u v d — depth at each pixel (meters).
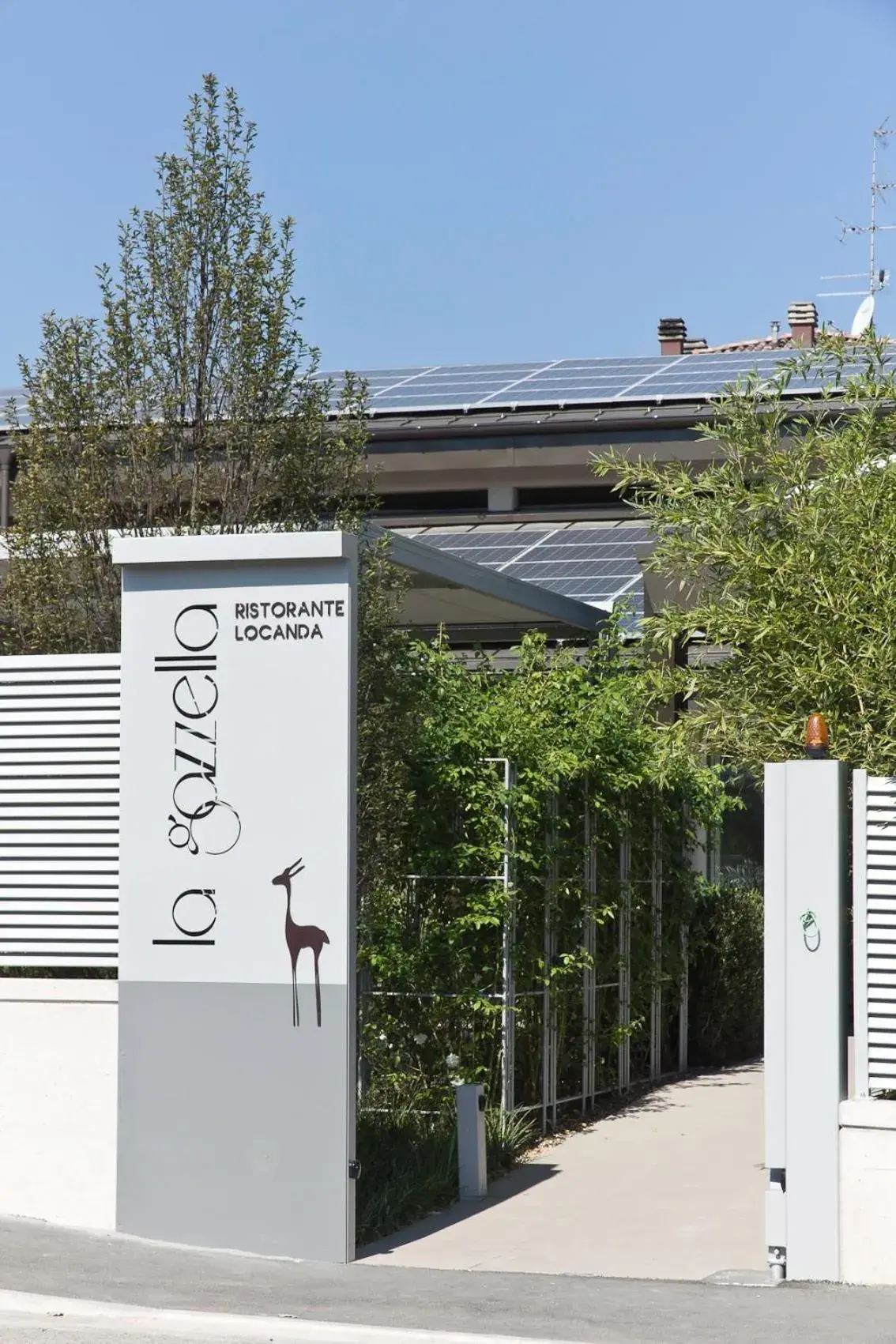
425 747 11.96
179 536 10.18
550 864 12.54
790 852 8.44
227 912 9.16
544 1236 9.37
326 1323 7.36
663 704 14.52
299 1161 8.91
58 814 9.52
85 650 10.84
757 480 11.68
